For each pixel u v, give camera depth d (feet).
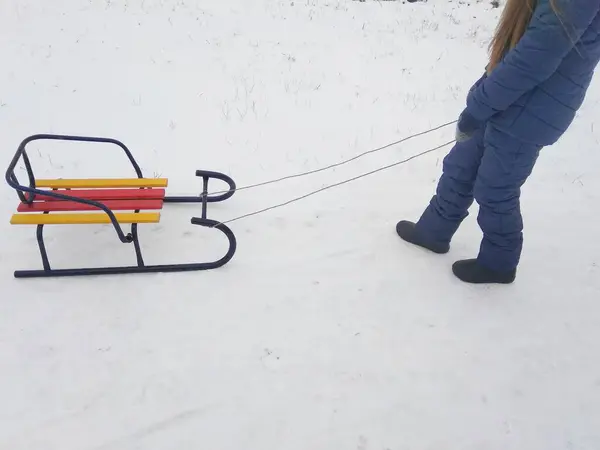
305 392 9.21
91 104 17.80
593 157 17.25
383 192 14.52
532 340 10.48
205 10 27.14
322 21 27.81
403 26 28.60
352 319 10.59
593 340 10.59
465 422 8.95
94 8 25.63
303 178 14.94
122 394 8.92
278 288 11.14
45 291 10.61
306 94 19.92
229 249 11.32
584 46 8.18
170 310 10.43
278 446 8.39
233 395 9.05
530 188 15.30
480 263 11.41
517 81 8.41
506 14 8.65
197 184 14.37
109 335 9.86
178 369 9.38
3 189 13.41
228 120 17.62
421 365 9.81
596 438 8.86
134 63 20.89
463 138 9.90
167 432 8.45
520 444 8.70
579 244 13.14
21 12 24.25
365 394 9.26
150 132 16.60
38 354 9.44
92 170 14.62
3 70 19.27
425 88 21.44
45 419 8.47
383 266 11.91
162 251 11.83
